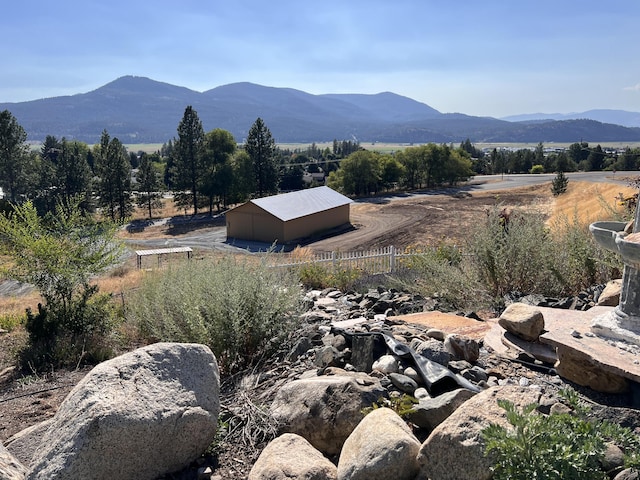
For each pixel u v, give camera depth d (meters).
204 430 3.33
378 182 79.50
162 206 69.50
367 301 7.55
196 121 63.47
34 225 7.74
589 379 3.43
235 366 5.13
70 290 7.81
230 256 7.30
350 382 3.51
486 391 2.84
